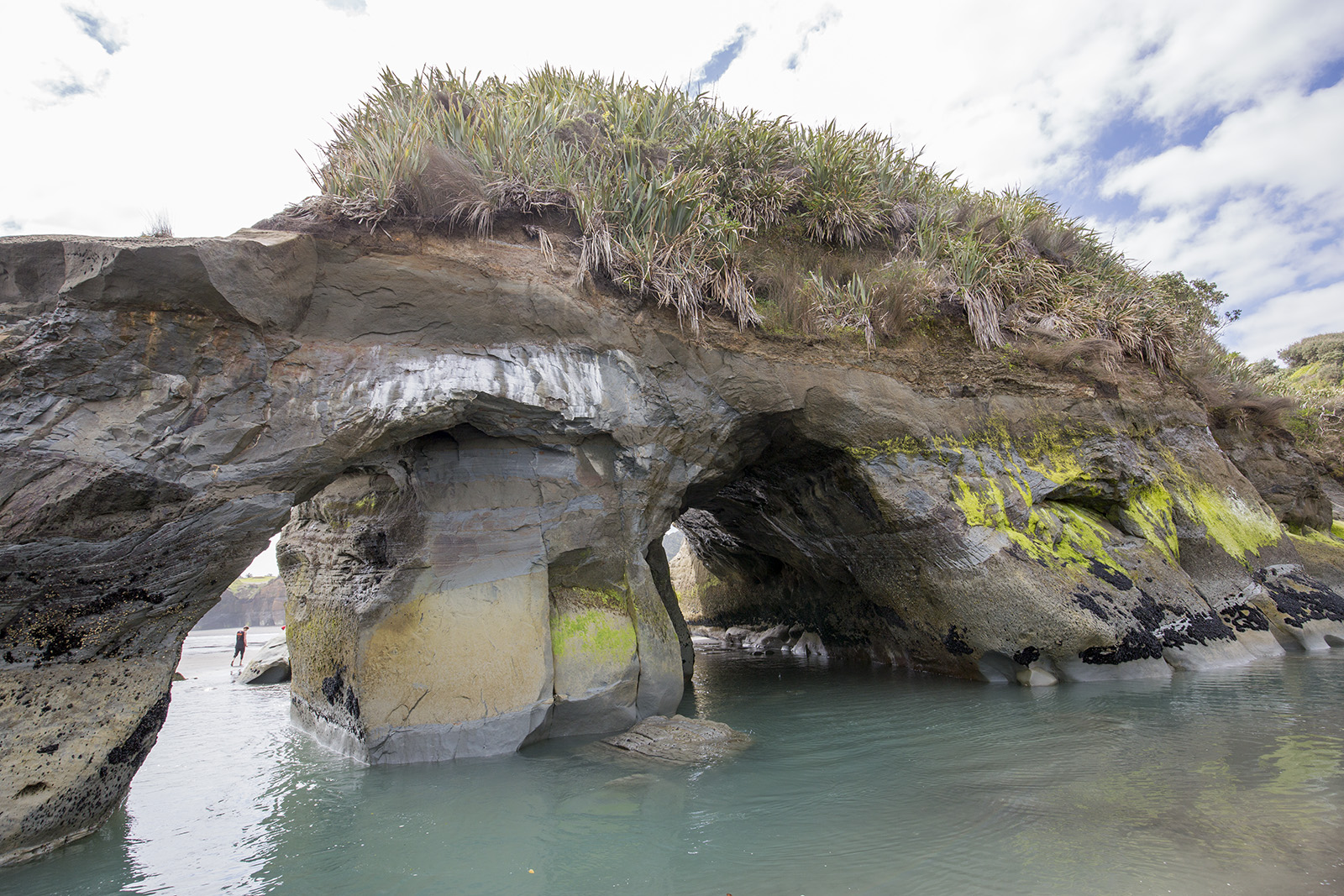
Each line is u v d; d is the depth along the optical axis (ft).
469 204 20.24
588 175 23.80
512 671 19.26
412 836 13.70
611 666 20.85
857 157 33.06
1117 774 15.26
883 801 14.58
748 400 24.21
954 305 30.30
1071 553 27.96
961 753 17.65
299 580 25.23
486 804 15.28
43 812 13.03
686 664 32.94
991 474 27.96
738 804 14.78
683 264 23.41
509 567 20.06
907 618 30.66
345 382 17.13
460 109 23.53
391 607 19.29
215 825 14.70
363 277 17.93
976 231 33.81
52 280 13.56
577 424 20.66
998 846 12.03
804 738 20.15
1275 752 16.19
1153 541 30.25
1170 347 35.19
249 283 15.39
